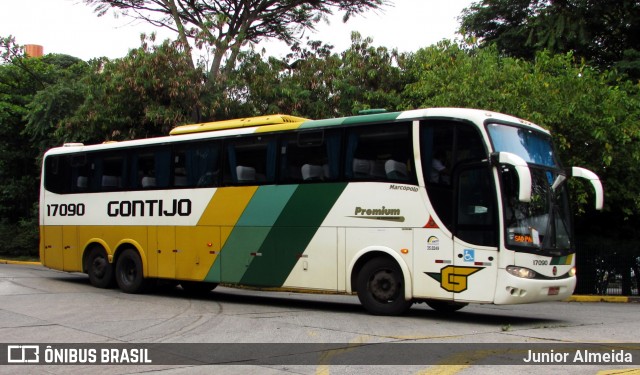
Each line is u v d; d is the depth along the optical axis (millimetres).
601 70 24719
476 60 19500
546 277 10805
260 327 10469
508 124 11359
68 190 17500
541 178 11312
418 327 10484
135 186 15867
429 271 11094
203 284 16859
